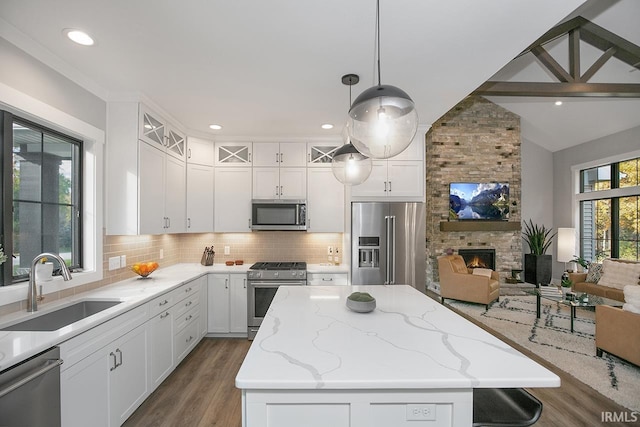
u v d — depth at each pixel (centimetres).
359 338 138
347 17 162
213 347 326
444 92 259
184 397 232
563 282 405
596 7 329
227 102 279
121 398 190
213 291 351
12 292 174
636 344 259
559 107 530
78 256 237
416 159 368
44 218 209
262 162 384
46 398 135
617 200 535
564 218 633
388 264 353
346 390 103
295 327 152
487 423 111
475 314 441
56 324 192
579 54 402
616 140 526
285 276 351
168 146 314
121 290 239
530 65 446
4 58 168
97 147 245
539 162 663
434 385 100
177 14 159
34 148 201
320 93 260
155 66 214
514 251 615
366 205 357
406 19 164
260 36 180
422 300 208
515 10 157
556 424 203
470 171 614
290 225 375
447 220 609
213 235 411
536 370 107
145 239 322
